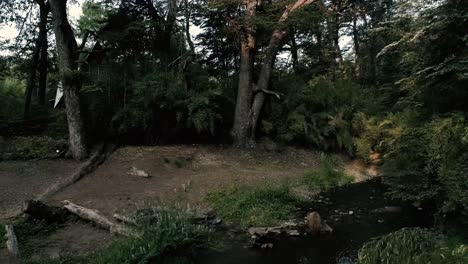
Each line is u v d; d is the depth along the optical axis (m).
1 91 17.02
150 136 11.82
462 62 6.11
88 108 11.23
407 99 8.06
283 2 12.58
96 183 8.57
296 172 10.80
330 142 12.81
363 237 6.74
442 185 6.47
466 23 6.47
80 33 17.23
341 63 18.42
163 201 7.80
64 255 5.32
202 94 11.55
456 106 7.04
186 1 13.10
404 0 9.24
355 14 16.25
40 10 14.92
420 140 6.97
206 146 12.13
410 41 7.03
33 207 6.25
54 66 15.77
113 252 5.19
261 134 13.20
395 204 8.56
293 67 17.48
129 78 11.67
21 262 5.08
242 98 12.51
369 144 11.95
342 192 9.72
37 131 12.89
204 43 16.23
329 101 13.00
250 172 10.28
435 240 5.34
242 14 13.40
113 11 13.28
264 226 7.21
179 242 5.49
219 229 7.04
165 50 13.10
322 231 6.97
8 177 8.51
